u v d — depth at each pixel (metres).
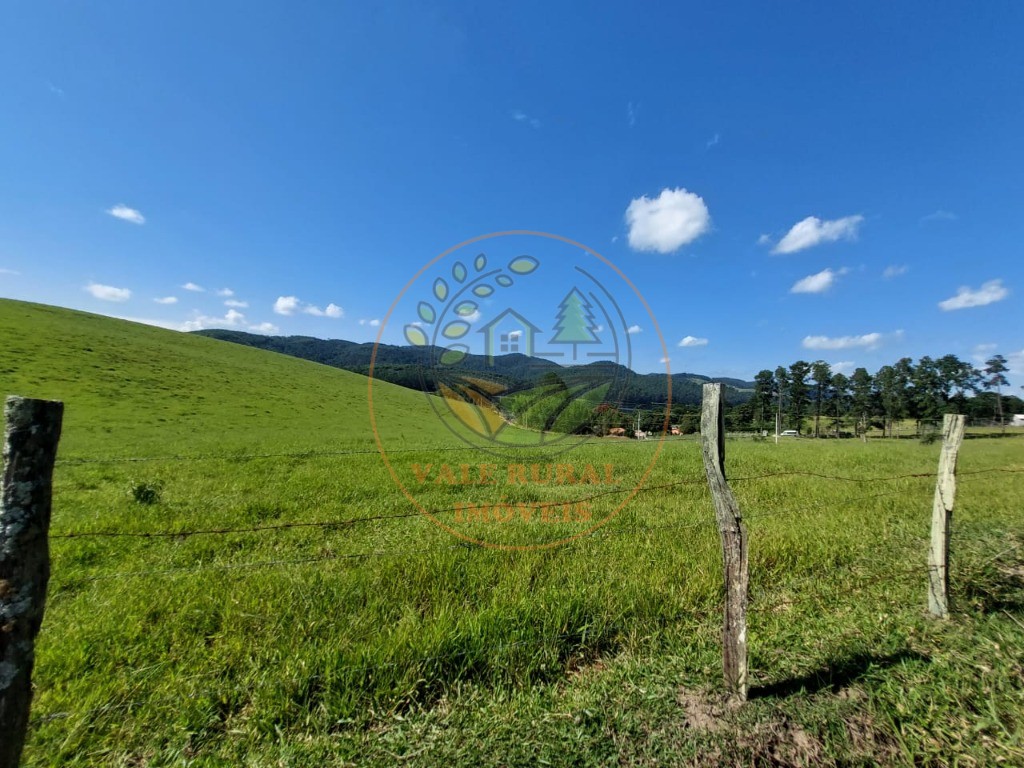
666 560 4.64
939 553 3.71
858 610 3.76
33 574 1.68
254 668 2.94
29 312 48.56
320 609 3.65
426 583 4.16
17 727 1.66
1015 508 6.92
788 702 2.73
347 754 2.38
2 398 26.89
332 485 9.83
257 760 2.35
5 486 1.63
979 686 2.83
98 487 10.19
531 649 3.11
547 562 4.65
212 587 4.07
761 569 4.58
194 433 25.34
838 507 6.97
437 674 2.91
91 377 34.28
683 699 2.77
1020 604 3.93
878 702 2.73
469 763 2.32
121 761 2.33
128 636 3.31
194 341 56.81
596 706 2.69
